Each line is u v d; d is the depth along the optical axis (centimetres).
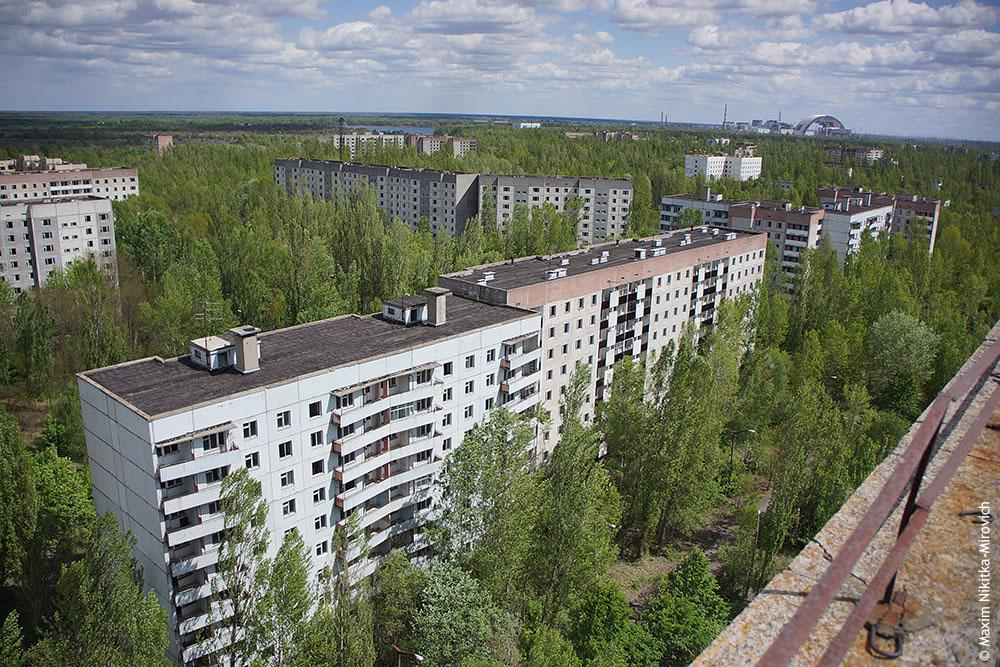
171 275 11044
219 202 18675
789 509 6384
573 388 5788
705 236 11912
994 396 816
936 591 702
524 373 7181
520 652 4788
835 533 855
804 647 675
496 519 5084
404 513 6216
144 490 4694
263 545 4531
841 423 7925
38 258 13338
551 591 5366
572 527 5188
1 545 5731
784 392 9294
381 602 4994
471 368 6506
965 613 672
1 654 4056
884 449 7250
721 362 8325
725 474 8475
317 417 5297
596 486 5322
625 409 7388
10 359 9869
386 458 5866
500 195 19788
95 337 9575
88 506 6078
